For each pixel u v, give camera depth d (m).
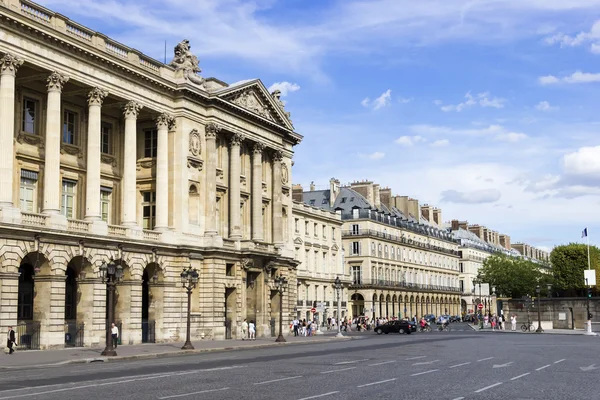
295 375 29.89
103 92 56.72
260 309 74.31
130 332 57.47
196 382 26.66
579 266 133.88
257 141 76.44
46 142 51.56
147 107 61.97
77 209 58.03
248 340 66.94
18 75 52.41
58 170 51.78
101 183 61.28
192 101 66.50
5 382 26.94
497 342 64.31
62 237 50.75
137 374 30.48
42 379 28.27
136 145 65.81
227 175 72.75
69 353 45.38
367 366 35.16
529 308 109.56
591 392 24.00
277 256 76.00
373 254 137.62
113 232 56.81
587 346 56.59
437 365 35.94
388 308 143.38
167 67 64.94
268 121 77.69
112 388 24.41
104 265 43.88
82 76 54.66
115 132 63.47
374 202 146.12
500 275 155.25
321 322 112.69
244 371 32.03
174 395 22.30
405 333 93.25
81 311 53.59
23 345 49.56
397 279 148.38
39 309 49.72
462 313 191.50
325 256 119.38
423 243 165.12
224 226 71.62
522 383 26.88
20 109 53.12
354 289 134.88
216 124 68.94
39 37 50.56
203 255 66.50
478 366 35.31
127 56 60.00
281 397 21.91
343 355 44.75
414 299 156.62
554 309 112.94
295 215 108.44
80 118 59.16
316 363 37.38
